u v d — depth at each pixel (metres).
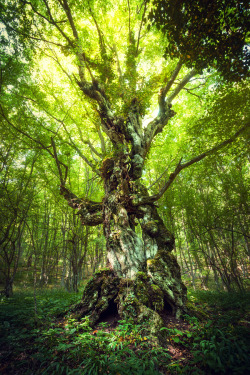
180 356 3.10
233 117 5.33
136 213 6.71
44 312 5.35
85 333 3.64
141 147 7.39
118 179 6.87
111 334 3.66
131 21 9.71
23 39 6.95
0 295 8.68
